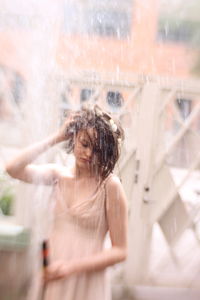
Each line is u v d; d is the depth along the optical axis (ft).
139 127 7.78
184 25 13.08
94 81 7.37
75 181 4.67
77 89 7.27
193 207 8.68
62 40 7.28
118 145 4.74
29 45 7.32
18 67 7.59
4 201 6.29
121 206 4.63
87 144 4.62
